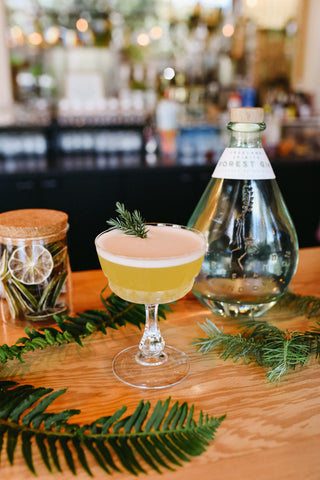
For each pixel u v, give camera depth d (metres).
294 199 1.97
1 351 0.40
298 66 2.82
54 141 1.88
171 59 2.64
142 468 0.30
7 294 0.47
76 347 0.44
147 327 0.43
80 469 0.30
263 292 0.47
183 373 0.40
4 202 1.60
